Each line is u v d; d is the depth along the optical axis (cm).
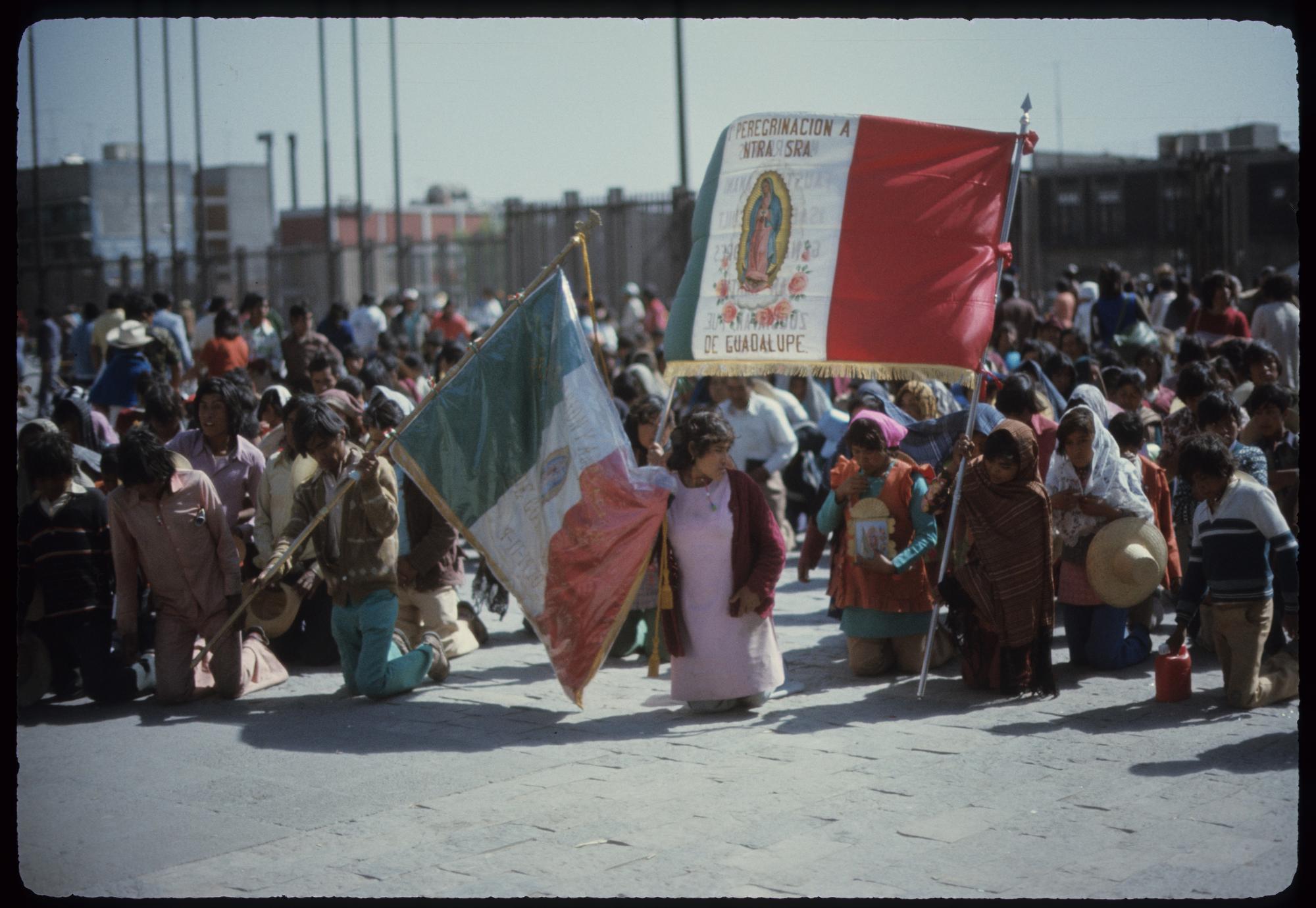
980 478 666
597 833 494
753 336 704
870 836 482
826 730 622
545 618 660
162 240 5669
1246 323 1265
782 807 516
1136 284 1970
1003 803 511
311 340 1280
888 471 714
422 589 782
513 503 668
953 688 697
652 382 1344
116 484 790
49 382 2367
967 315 677
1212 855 452
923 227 682
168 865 472
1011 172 684
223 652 705
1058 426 720
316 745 621
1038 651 666
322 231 5703
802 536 1217
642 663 791
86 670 698
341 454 715
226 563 704
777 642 722
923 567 716
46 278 4800
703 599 654
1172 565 738
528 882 446
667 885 441
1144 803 506
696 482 660
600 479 648
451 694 715
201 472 720
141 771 585
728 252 712
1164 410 1010
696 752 595
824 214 690
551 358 665
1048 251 3738
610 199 2203
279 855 482
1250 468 701
